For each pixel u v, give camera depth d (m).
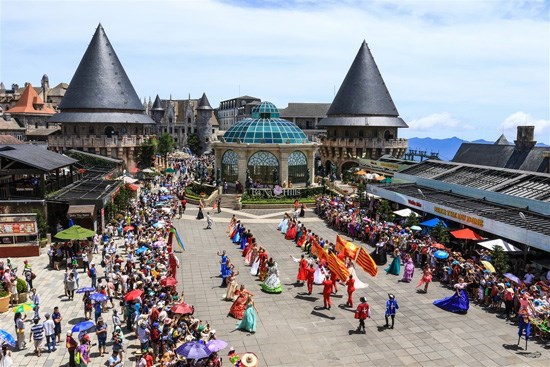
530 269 27.30
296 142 60.22
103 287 23.08
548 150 57.75
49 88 144.38
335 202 48.38
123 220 40.25
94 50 78.06
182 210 48.44
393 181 51.12
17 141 63.47
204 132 159.12
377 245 32.56
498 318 23.31
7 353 16.89
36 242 33.00
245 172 58.25
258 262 29.86
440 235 32.50
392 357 19.39
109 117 76.25
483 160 66.44
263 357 19.30
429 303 25.20
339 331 21.73
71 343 18.05
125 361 18.72
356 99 86.06
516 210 32.41
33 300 21.89
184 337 18.84
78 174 47.53
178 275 29.62
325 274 27.58
